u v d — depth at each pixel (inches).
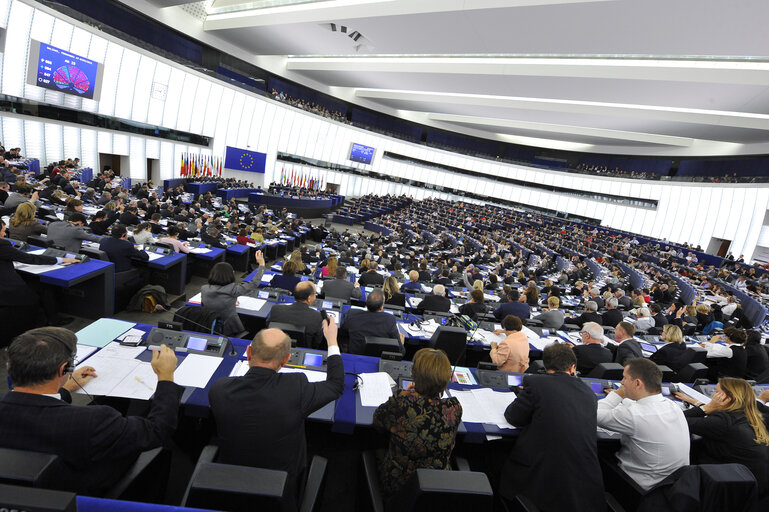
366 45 708.7
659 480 89.9
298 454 73.5
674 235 1087.0
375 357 124.8
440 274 401.7
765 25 405.1
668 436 90.0
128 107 717.3
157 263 226.2
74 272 169.5
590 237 1061.8
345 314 169.2
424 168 1467.8
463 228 1006.4
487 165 1471.5
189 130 860.0
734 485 74.7
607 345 210.4
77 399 125.0
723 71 532.1
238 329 143.9
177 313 138.7
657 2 404.5
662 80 575.2
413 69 796.6
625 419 93.9
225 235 380.5
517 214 1328.7
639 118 812.6
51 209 291.3
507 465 90.3
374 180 1413.6
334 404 97.7
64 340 60.7
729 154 978.7
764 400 130.2
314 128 1158.3
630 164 1317.7
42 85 551.8
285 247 477.4
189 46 856.3
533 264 706.8
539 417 87.5
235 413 67.9
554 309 227.8
